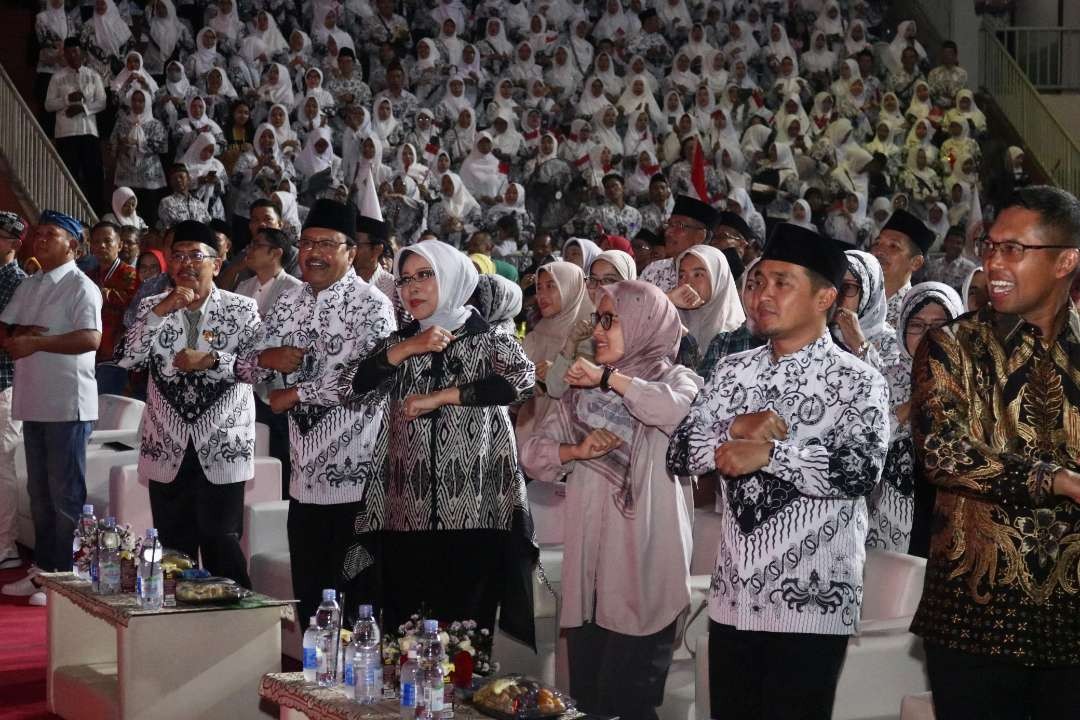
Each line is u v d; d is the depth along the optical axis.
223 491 5.85
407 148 14.48
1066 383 2.89
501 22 16.88
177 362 5.73
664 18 18.03
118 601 5.03
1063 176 17.39
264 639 5.01
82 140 13.41
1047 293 2.88
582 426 4.11
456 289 4.59
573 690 4.21
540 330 5.90
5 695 5.55
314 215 5.38
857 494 3.20
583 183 15.53
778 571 3.28
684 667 4.71
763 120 17.22
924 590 3.01
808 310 3.35
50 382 6.96
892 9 19.14
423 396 4.45
